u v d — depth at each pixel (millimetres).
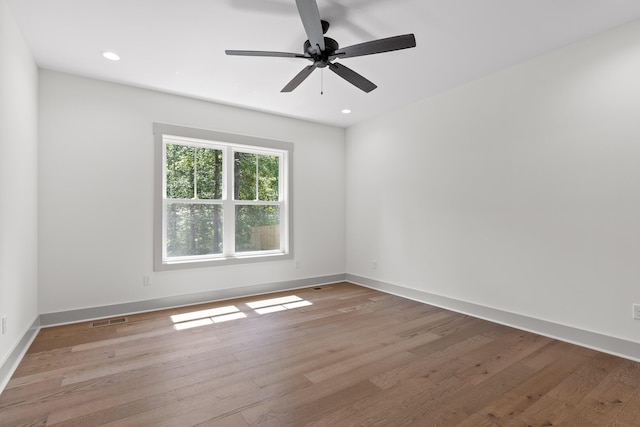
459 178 3564
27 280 2650
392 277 4379
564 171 2740
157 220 3621
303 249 4754
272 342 2723
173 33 2486
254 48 2713
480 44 2680
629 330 2408
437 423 1677
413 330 3010
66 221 3170
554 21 2357
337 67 2449
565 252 2742
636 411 1773
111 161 3389
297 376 2156
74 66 3039
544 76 2854
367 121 4750
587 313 2619
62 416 1715
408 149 4152
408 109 4137
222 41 2602
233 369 2246
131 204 3488
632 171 2387
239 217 4320
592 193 2584
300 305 3818
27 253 2658
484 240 3334
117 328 3031
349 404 1840
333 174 5047
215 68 3070
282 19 2309
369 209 4730
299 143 4719
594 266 2580
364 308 3703
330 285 4863
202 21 2332
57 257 3127
